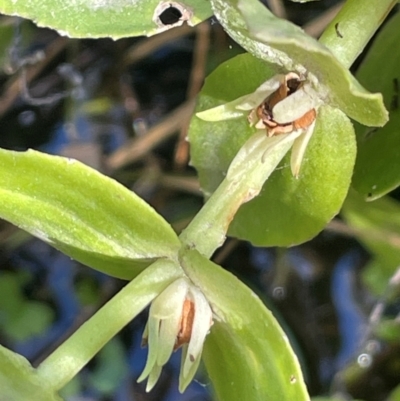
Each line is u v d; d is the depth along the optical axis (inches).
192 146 3.0
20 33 4.9
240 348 2.2
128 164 5.5
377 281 5.1
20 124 5.5
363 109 2.1
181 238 2.3
